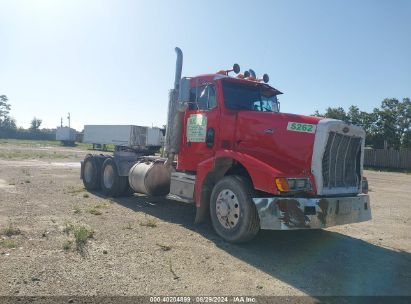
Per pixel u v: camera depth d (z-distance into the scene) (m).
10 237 6.41
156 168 9.88
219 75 8.20
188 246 6.45
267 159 6.79
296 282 5.14
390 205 12.64
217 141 7.91
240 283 4.97
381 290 5.00
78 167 21.42
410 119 48.44
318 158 6.44
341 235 7.95
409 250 7.04
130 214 8.88
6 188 11.95
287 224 6.03
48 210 8.78
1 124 95.38
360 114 50.12
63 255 5.62
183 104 8.07
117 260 5.54
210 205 7.28
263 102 8.54
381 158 39.28
